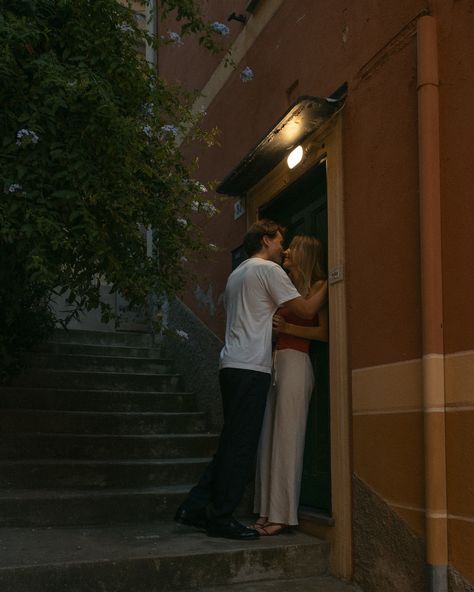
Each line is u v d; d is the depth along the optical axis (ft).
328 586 10.82
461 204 8.89
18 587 9.53
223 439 12.10
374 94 11.11
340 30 12.43
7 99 11.48
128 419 17.34
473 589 8.26
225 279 17.98
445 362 8.97
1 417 16.02
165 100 13.34
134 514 13.24
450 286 8.99
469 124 8.84
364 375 10.87
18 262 13.29
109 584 10.04
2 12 11.63
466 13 9.05
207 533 12.12
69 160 11.38
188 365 20.54
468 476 8.45
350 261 11.59
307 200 14.42
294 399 12.56
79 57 11.85
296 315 12.35
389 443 10.06
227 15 18.81
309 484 13.32
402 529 9.61
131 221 12.88
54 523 12.68
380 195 10.77
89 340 23.24
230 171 17.06
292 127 12.84
